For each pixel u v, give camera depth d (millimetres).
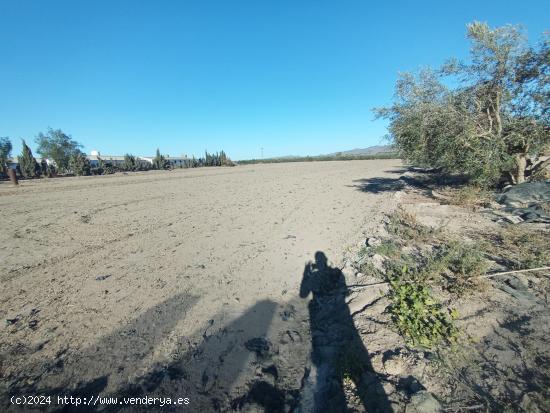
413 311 4113
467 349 3432
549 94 9719
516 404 2721
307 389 3334
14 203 15266
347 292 5008
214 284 5668
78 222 10727
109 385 3361
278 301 5117
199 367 3627
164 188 20953
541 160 13234
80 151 45531
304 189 18828
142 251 7500
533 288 4582
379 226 8812
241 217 11070
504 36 10008
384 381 3125
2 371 3561
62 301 5102
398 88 12125
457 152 11445
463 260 5238
